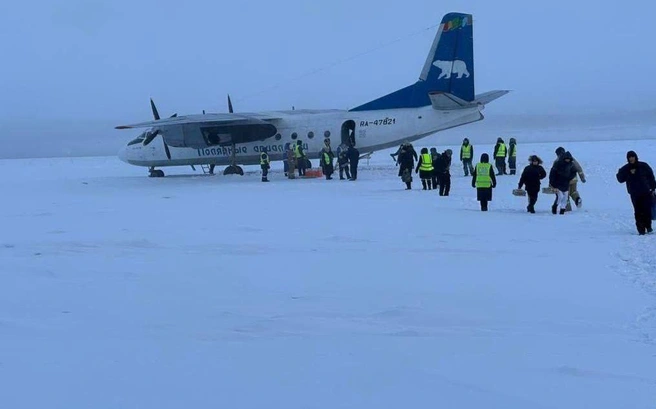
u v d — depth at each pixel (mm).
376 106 35875
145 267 11992
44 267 12078
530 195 18641
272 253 13281
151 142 38625
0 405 5527
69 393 5789
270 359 6715
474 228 16047
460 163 47000
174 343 7270
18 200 26719
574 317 8281
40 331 7777
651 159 41812
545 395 5754
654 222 16469
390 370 6387
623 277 10453
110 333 7691
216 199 25000
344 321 8258
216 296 9680
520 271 11062
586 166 36969
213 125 36500
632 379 6109
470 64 34625
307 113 37594
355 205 21641
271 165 55250
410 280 10570
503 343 7254
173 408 5488
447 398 5703
